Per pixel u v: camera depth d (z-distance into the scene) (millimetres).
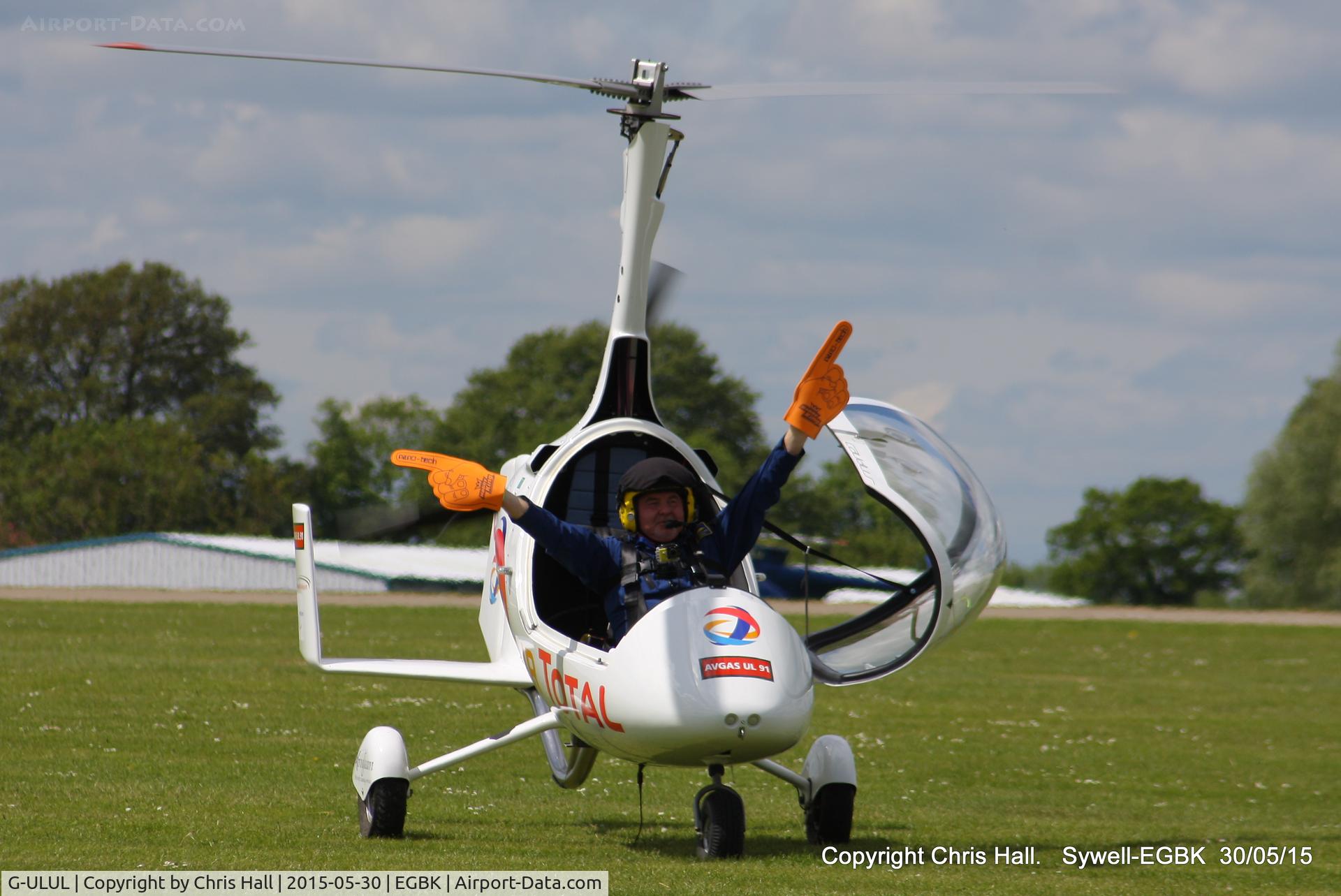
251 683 58156
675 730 22156
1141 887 23656
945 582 24906
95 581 169250
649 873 22656
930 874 24125
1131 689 72375
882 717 57219
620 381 28812
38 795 31094
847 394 25516
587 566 24922
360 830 27125
